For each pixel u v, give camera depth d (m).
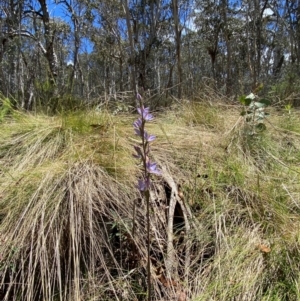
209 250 1.39
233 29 12.31
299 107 3.14
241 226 1.43
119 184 1.58
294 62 10.62
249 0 10.52
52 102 2.66
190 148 1.99
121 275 1.32
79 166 1.66
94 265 1.34
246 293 1.18
